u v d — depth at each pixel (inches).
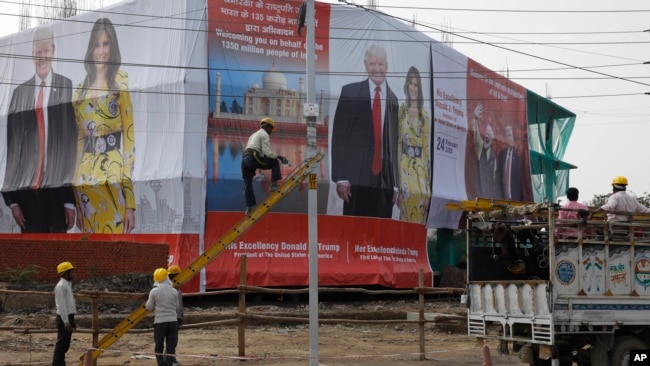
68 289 563.5
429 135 1473.9
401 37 1407.5
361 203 1290.6
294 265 1197.7
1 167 1418.6
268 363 651.5
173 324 549.0
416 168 1429.6
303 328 962.7
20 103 1403.8
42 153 1349.7
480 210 590.6
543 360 551.2
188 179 1139.9
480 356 727.7
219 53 1186.0
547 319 511.2
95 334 581.0
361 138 1300.4
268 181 1197.1
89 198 1256.8
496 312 555.2
